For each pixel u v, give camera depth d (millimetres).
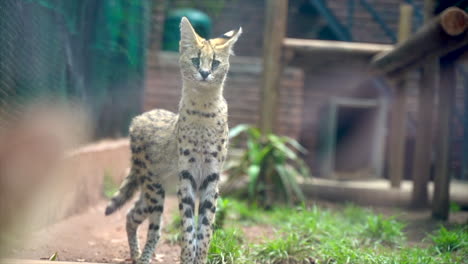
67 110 6234
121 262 4875
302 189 8438
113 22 7504
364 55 8375
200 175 4551
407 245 5449
